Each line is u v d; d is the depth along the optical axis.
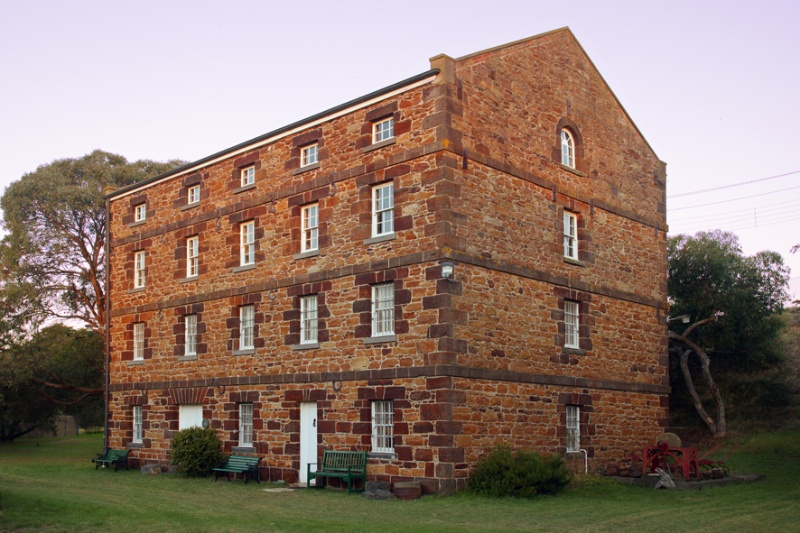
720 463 23.05
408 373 19.16
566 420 22.00
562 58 23.78
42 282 38.81
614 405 23.73
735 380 34.19
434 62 19.73
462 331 18.92
